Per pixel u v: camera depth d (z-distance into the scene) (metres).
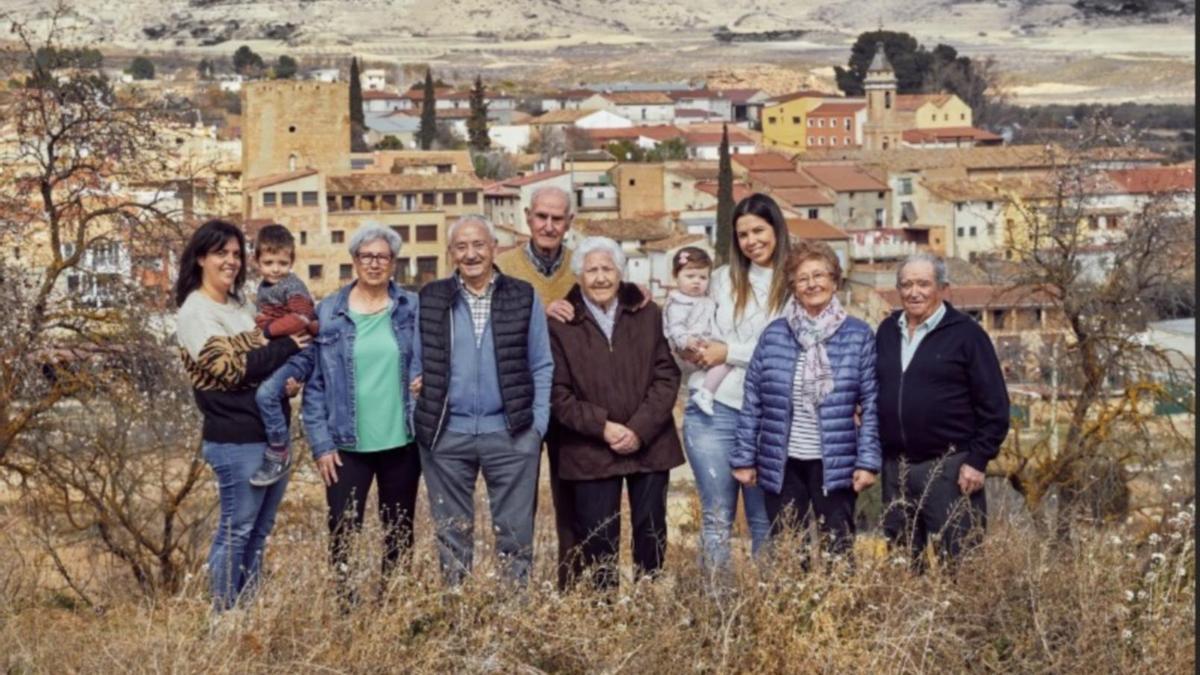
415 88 169.00
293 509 12.70
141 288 16.02
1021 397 19.94
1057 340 19.75
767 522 7.74
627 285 7.60
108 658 6.36
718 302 7.71
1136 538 7.96
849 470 7.49
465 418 7.38
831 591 6.62
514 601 6.69
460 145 133.38
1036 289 20.19
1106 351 18.75
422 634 6.57
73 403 15.26
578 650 6.40
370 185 83.62
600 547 7.52
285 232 7.50
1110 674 6.24
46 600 9.48
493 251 7.46
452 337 7.39
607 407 7.45
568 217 7.97
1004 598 6.69
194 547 13.08
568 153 112.19
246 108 97.75
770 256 7.65
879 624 6.47
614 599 6.95
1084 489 15.16
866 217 92.75
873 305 49.72
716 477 7.68
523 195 87.25
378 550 6.96
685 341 7.57
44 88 17.03
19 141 17.17
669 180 93.06
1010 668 6.39
